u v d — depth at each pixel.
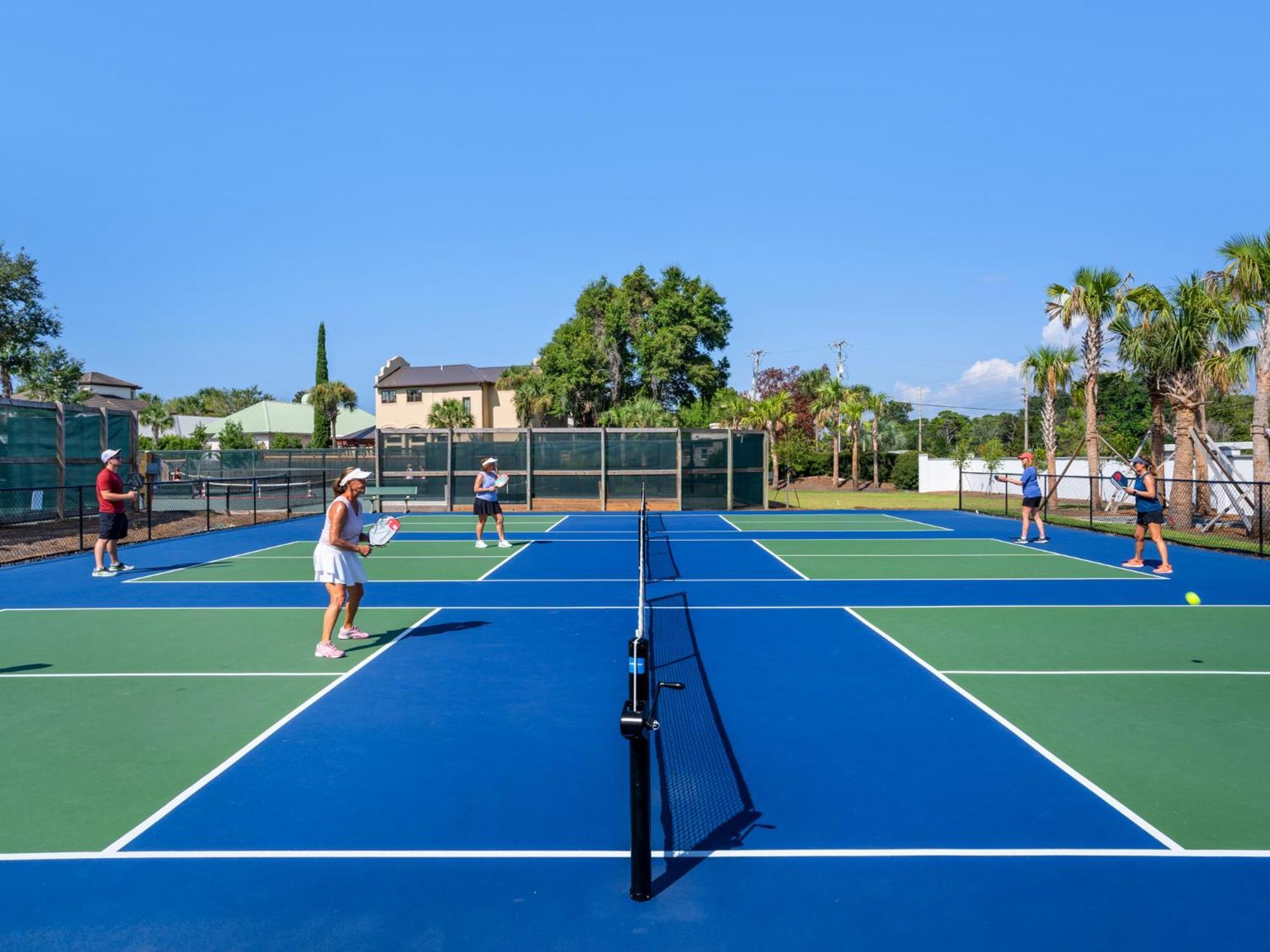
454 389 69.94
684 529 24.06
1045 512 29.86
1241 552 17.67
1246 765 5.61
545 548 19.11
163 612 11.30
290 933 3.71
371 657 8.71
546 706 7.00
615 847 4.49
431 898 3.99
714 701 7.09
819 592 12.73
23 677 7.95
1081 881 4.12
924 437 79.12
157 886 4.10
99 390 86.00
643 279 59.53
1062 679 7.76
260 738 6.21
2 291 36.72
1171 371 23.27
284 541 20.91
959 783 5.31
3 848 4.49
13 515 22.02
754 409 56.09
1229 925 3.74
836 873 4.21
